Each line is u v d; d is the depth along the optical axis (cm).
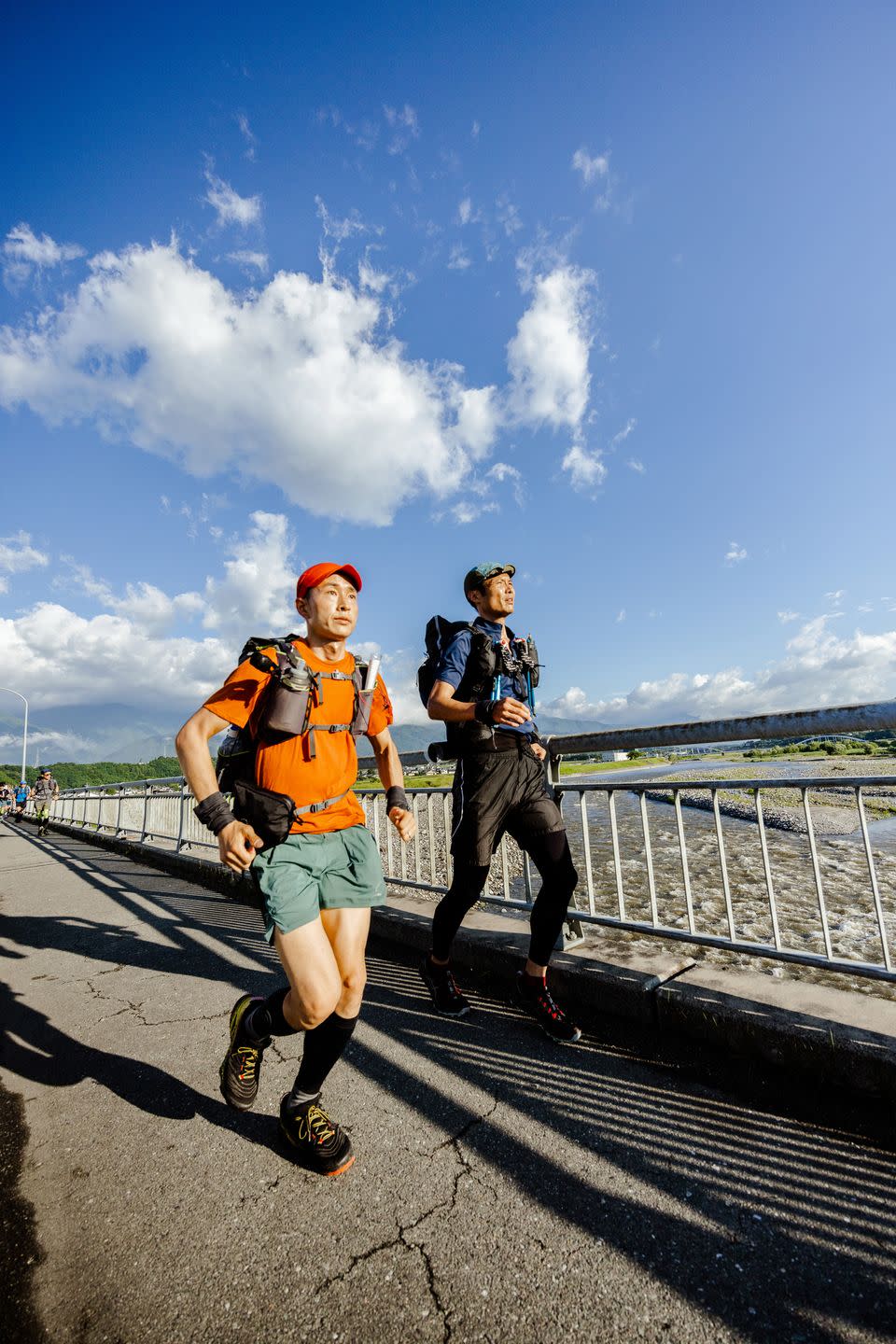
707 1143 201
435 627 299
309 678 193
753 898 492
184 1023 315
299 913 182
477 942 345
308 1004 178
